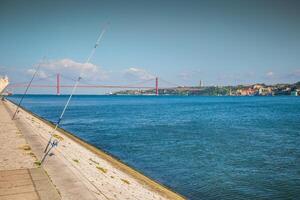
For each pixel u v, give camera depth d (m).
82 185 9.65
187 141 33.53
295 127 48.56
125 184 13.50
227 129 45.66
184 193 15.36
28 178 10.01
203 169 20.58
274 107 117.25
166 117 71.00
